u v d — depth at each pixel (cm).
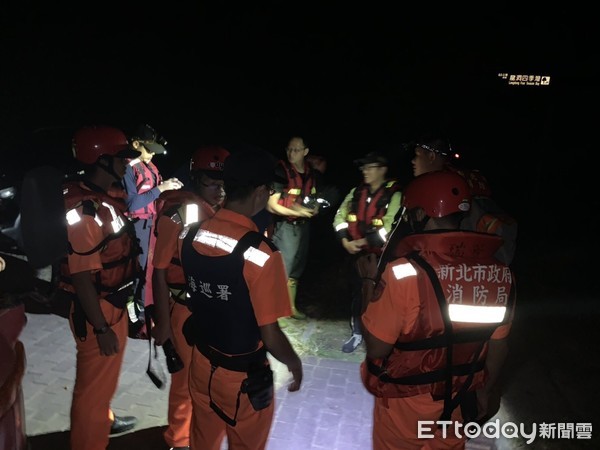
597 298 557
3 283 528
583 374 407
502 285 210
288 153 478
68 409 365
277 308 215
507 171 1287
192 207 265
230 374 227
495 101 1614
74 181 269
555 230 816
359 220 423
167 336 279
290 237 489
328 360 446
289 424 356
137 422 357
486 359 226
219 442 260
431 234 205
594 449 320
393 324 206
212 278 213
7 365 198
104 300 276
